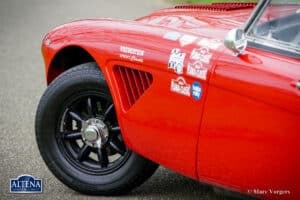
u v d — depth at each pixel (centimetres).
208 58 1286
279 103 1192
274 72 1203
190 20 1481
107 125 1518
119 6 4594
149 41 1388
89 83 1498
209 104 1285
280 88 1189
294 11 1243
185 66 1312
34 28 3862
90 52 1462
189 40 1345
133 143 1435
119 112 1439
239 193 1354
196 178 1355
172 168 1384
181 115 1334
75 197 1567
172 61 1334
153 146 1398
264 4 1244
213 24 1438
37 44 3409
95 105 1523
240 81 1233
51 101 1541
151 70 1368
